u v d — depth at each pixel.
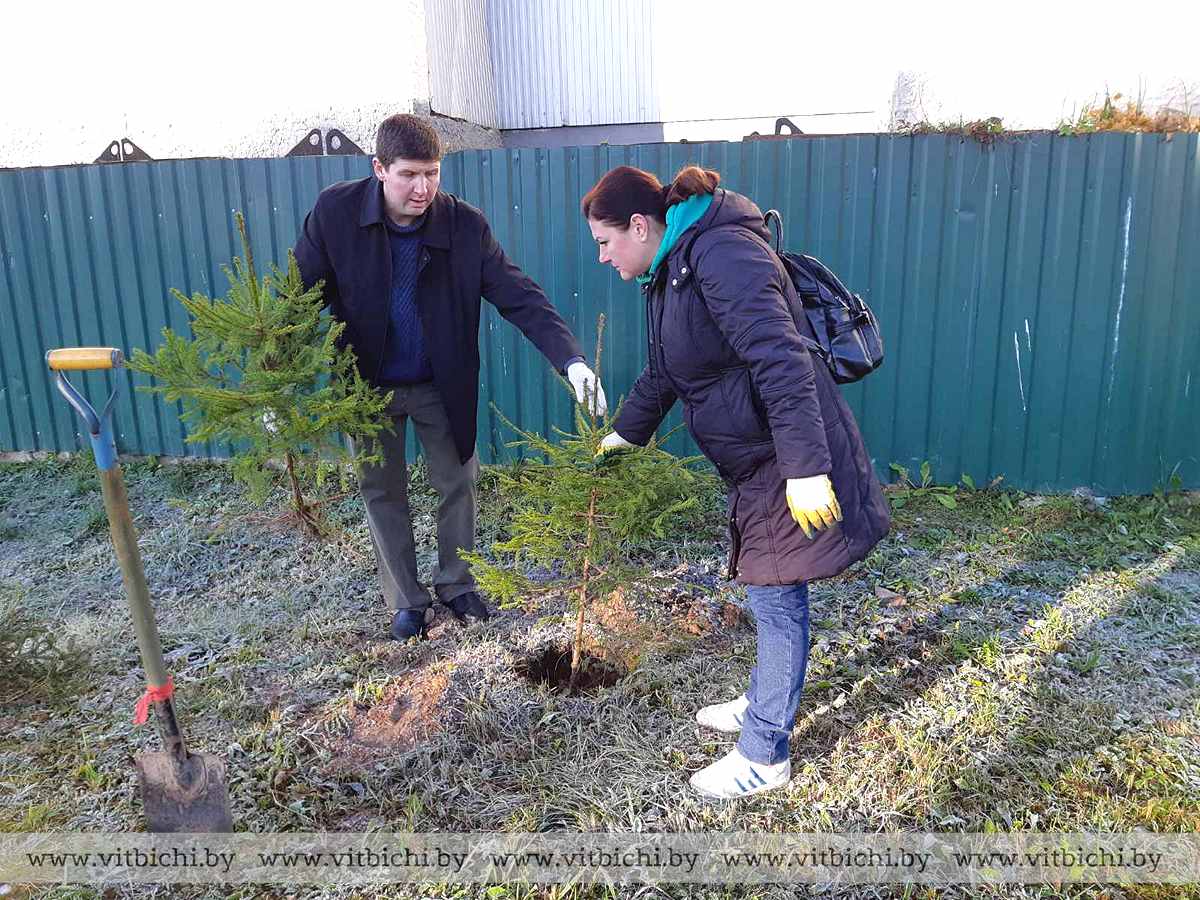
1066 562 4.09
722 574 4.02
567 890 2.21
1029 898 2.18
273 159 4.94
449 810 2.52
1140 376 4.68
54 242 5.36
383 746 2.78
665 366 2.39
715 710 2.87
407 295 3.10
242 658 3.32
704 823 2.45
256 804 2.51
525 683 3.07
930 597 3.75
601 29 6.19
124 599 3.88
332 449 2.92
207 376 2.92
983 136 4.45
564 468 2.83
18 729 2.87
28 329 5.54
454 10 5.64
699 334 2.23
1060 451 4.79
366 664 3.26
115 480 2.09
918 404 4.84
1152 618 3.55
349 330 3.11
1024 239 4.56
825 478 2.09
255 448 2.80
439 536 3.54
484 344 5.00
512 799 2.55
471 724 2.84
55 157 5.93
